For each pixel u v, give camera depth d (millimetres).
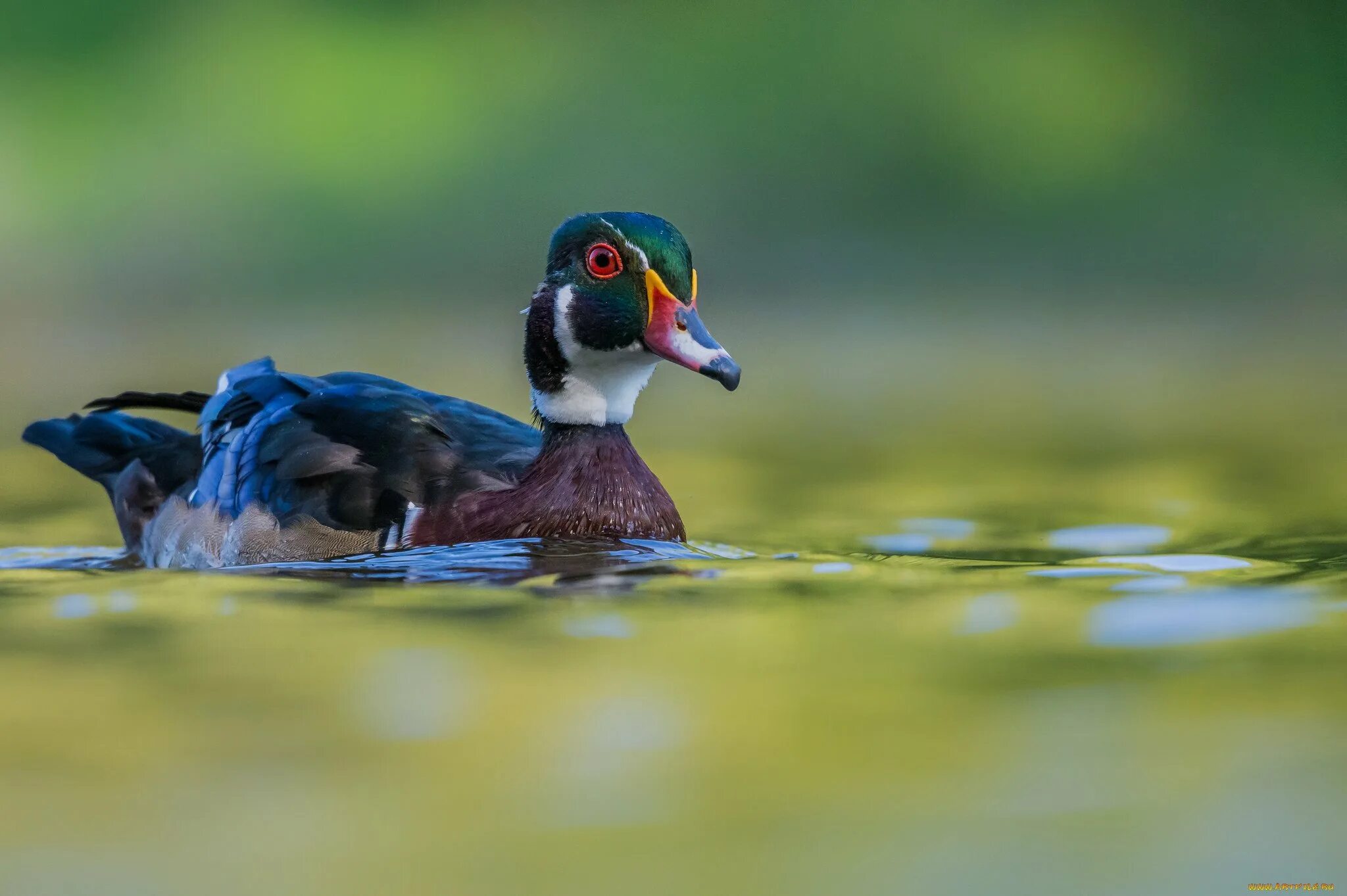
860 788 6180
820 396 22109
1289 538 11312
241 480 11406
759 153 33812
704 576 9859
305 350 24750
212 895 5375
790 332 29047
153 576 10070
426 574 9922
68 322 29344
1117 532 11773
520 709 7012
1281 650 7855
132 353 25109
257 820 5926
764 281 32781
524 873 5500
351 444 11266
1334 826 5840
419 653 7875
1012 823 5910
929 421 19406
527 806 5992
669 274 11180
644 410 21000
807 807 5977
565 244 11344
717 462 16422
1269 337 26969
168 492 12188
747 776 6309
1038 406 20578
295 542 10961
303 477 11086
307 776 6312
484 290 32594
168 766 6422
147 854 5676
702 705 7078
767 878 5434
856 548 11227
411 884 5473
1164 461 15820
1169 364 24453
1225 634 8188
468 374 22188
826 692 7262
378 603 9039
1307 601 8883
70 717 6949
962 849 5715
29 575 10328
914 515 12898
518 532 11031
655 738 6711
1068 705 7059
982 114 34250
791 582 9664
